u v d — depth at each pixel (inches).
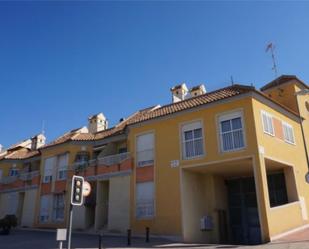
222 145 781.9
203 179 895.7
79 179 516.1
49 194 1195.9
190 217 804.6
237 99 784.3
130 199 914.7
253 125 745.0
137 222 876.0
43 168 1264.8
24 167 1473.9
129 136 985.5
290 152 863.7
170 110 906.7
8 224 951.6
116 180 977.5
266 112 811.4
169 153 865.5
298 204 812.6
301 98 1024.9
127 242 726.5
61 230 474.3
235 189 928.9
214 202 867.4
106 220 1026.7
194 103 871.7
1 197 1412.4
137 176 920.3
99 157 1083.9
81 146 1191.6
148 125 936.3
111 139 1139.9
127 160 961.5
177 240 770.8
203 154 805.2
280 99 1018.7
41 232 1026.1
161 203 842.8
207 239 832.9
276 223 692.1
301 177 878.4
